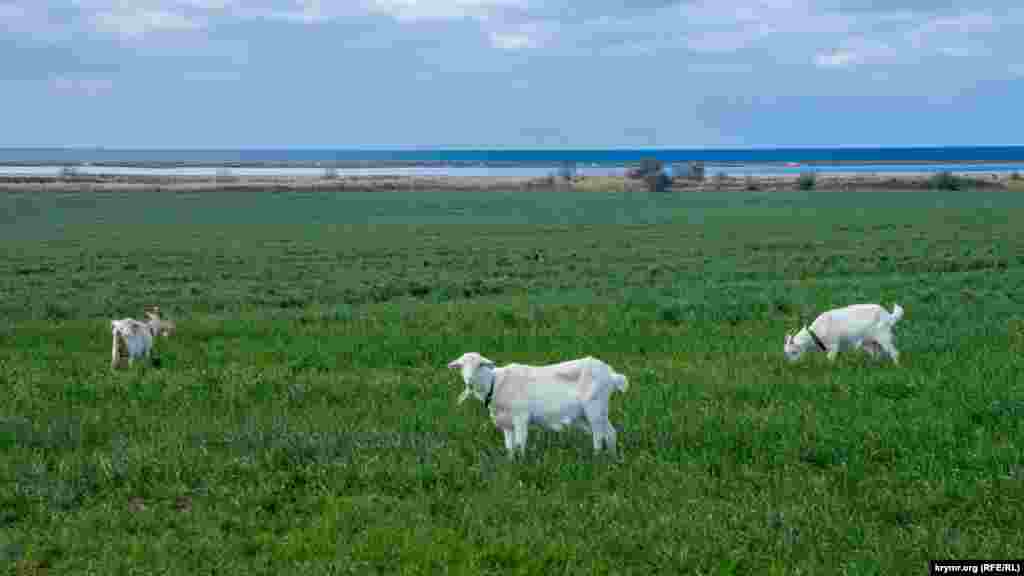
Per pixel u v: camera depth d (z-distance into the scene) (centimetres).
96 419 1202
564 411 1041
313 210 8175
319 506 900
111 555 780
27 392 1358
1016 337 1756
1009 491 889
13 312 2566
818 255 4259
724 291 2728
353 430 1143
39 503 898
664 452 1045
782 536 798
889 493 898
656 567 764
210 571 757
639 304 2409
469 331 2016
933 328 1884
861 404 1248
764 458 1022
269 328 2072
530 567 758
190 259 4231
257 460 1010
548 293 3002
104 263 4038
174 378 1473
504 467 991
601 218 7156
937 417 1155
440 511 887
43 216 7106
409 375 1534
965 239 4981
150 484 961
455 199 9969
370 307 2584
